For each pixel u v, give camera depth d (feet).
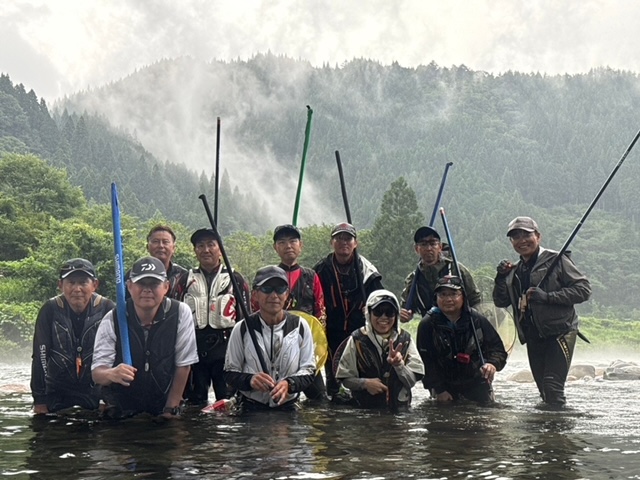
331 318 23.26
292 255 22.20
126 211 555.69
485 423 17.01
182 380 17.90
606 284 529.04
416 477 11.03
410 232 214.90
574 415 18.66
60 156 647.15
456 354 21.66
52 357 19.06
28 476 11.14
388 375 20.03
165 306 17.70
